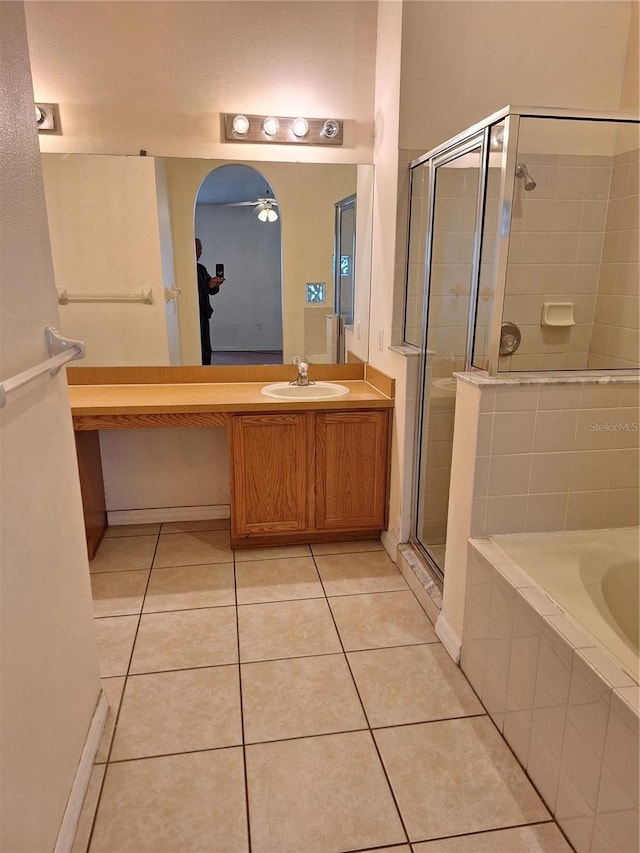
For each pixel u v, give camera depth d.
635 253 2.15
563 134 1.97
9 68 1.18
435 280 2.32
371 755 1.61
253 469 2.67
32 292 1.28
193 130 2.69
